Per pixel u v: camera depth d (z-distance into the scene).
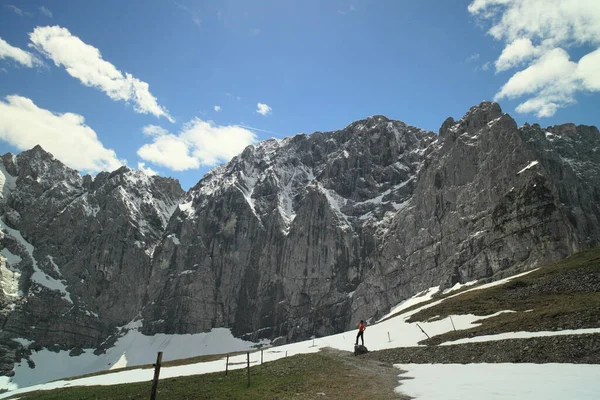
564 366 34.34
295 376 43.50
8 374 186.38
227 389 38.03
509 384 29.61
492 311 69.44
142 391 42.41
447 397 27.75
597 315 45.09
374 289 187.25
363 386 36.56
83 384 70.69
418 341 64.69
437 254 166.00
